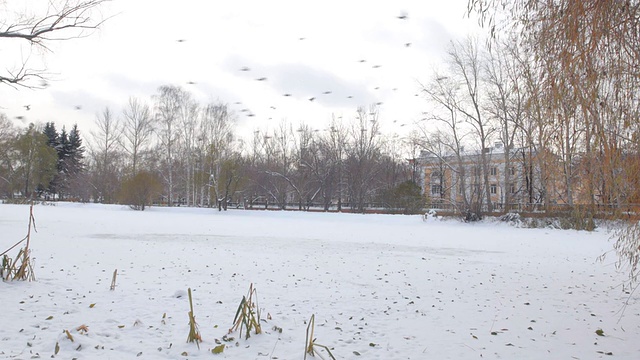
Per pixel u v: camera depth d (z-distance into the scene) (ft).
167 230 70.64
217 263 38.19
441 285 31.01
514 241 65.67
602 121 18.48
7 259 27.84
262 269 35.83
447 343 18.24
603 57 18.17
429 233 78.64
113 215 106.42
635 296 28.12
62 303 22.33
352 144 176.86
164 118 166.50
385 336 19.07
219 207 145.48
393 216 122.62
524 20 20.77
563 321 22.07
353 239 64.54
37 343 16.20
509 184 110.42
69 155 239.50
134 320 19.94
